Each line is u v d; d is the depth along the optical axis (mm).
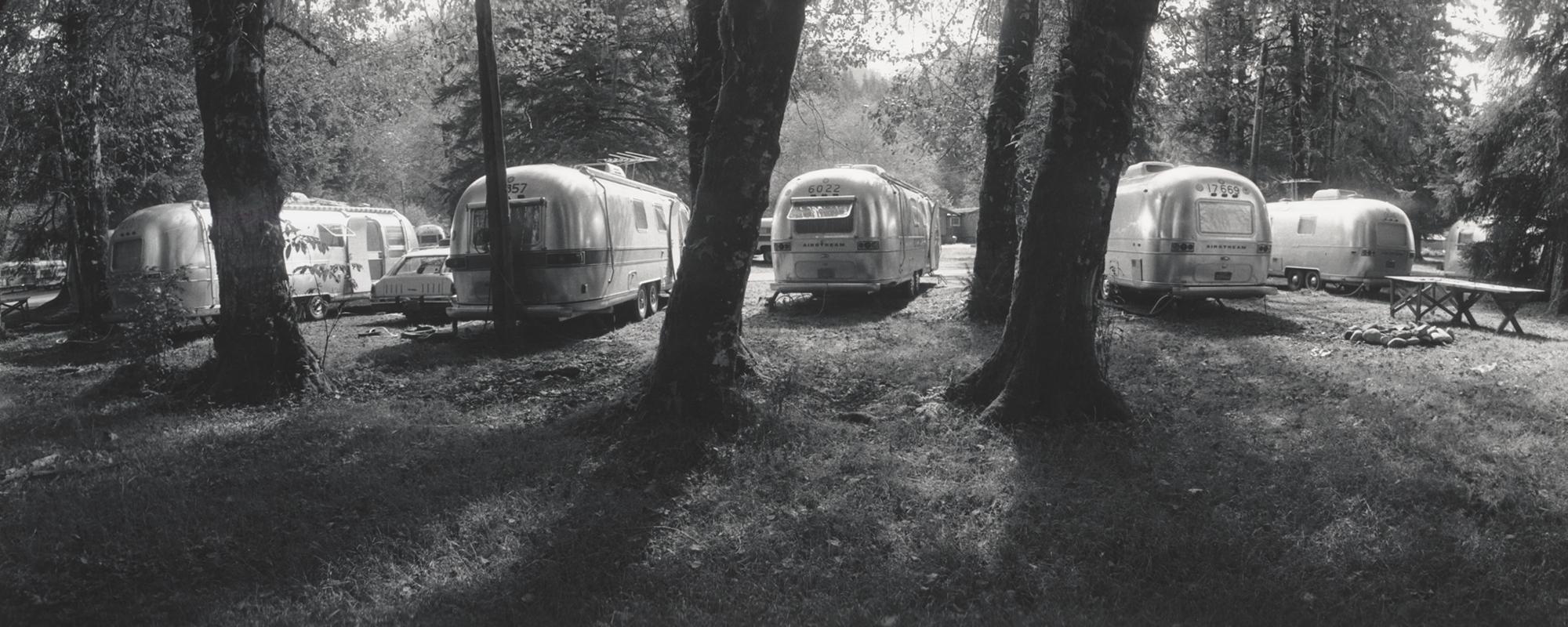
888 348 12094
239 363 9539
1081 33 7391
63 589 4910
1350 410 8211
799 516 5715
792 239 16594
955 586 4848
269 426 8344
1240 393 9094
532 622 4441
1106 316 10602
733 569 5098
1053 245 7605
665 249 18328
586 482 6363
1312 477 6137
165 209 15555
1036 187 7723
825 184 16547
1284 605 4531
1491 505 5711
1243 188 15477
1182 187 15133
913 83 15086
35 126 15516
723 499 6035
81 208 15977
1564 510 5609
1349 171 30828
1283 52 25203
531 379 10672
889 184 17328
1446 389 9102
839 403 8797
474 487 6258
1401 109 29406
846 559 5145
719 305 7246
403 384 10484
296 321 9930
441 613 4590
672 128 33125
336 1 13438
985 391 8078
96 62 12484
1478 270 20406
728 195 7160
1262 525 5484
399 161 47094
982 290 14461
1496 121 19188
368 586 4906
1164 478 6293
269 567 5145
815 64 14188
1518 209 19438
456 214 13922
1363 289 20391
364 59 15125
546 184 13547
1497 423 7711
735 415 7270
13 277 25156
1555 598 4598
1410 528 5367
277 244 9727
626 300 15641
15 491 6391
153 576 5051
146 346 10289
